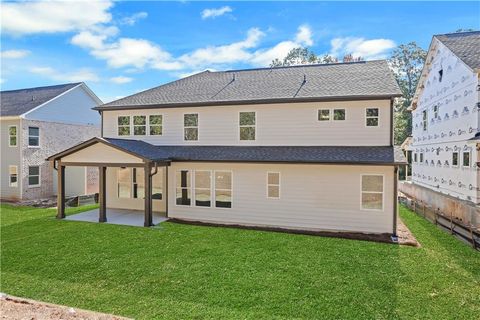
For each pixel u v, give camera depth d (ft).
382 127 40.42
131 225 41.37
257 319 17.83
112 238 34.88
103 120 53.93
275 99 43.42
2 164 67.62
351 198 38.42
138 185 52.34
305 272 25.02
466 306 19.63
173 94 53.36
